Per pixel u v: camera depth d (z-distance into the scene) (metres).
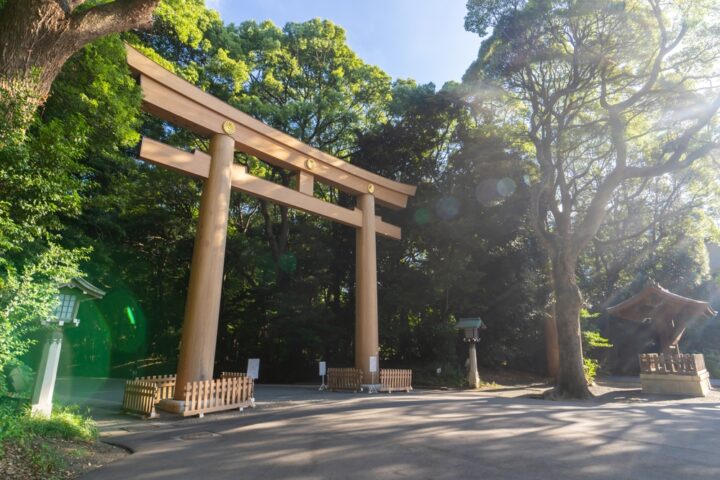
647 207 25.28
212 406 10.53
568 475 4.76
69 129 6.29
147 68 11.30
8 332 5.25
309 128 26.09
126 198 14.16
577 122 19.81
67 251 6.05
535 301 22.53
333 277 25.14
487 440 6.61
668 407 11.12
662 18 15.15
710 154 16.81
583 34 16.03
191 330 11.20
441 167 24.50
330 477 4.77
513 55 16.91
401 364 22.47
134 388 10.41
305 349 24.56
